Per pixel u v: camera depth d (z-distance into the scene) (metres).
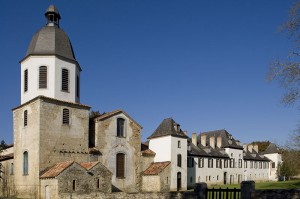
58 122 36.53
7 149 45.41
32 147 35.59
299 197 17.14
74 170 32.72
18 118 38.78
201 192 20.34
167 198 22.09
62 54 38.09
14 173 38.47
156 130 50.22
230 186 58.88
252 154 82.38
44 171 34.34
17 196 36.97
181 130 50.31
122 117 43.06
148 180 43.56
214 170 66.00
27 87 37.38
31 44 38.53
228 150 71.31
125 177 42.09
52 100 36.19
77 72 39.97
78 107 38.62
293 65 27.14
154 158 47.38
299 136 29.12
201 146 67.50
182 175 48.12
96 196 27.00
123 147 42.53
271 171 86.31
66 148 36.69
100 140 40.22
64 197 30.20
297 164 29.58
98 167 35.09
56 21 40.56
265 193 17.98
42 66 37.06
